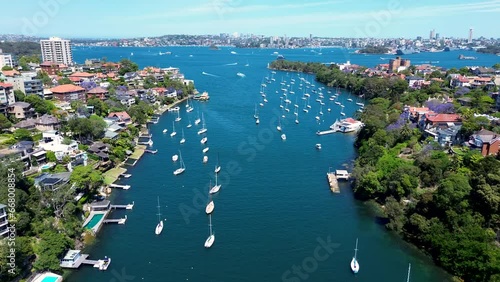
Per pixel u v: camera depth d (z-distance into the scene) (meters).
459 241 102.38
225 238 117.62
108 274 101.06
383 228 123.69
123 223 126.06
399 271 103.12
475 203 111.94
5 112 189.88
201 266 104.75
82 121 180.62
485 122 174.75
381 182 140.12
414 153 164.50
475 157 135.00
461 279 99.00
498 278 91.00
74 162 151.12
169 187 153.50
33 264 96.88
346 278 100.50
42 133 172.38
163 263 106.00
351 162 182.00
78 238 114.56
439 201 113.56
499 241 106.12
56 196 117.88
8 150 141.38
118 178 161.38
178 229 122.62
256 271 102.81
